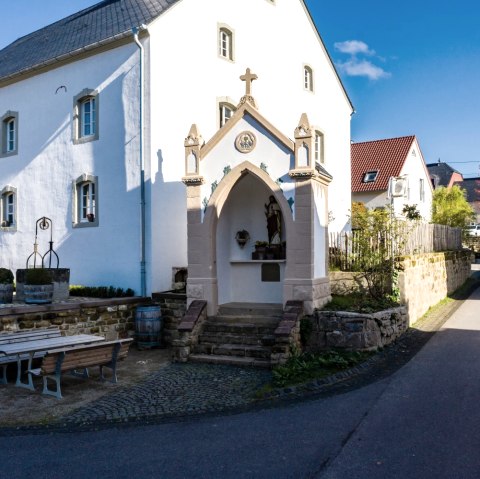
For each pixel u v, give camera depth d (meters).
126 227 14.26
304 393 8.17
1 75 18.03
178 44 14.83
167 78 14.41
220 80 16.45
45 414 7.53
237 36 17.30
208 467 5.61
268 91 18.78
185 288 13.81
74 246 15.62
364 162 34.66
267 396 8.05
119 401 8.08
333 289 12.66
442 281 17.72
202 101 15.66
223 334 10.89
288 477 5.30
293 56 20.25
